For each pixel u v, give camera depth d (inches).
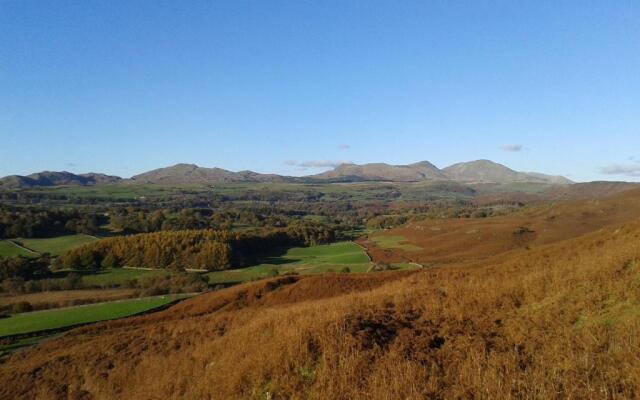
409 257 3196.4
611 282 538.3
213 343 765.3
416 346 499.5
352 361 469.7
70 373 956.0
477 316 573.3
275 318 752.3
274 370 505.4
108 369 912.9
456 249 3267.7
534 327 492.4
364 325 567.8
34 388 946.7
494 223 3946.9
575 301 529.3
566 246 1155.9
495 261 1456.7
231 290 1929.1
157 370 772.6
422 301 669.9
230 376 546.0
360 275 1737.2
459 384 405.1
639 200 4104.3
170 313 1791.3
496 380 386.6
